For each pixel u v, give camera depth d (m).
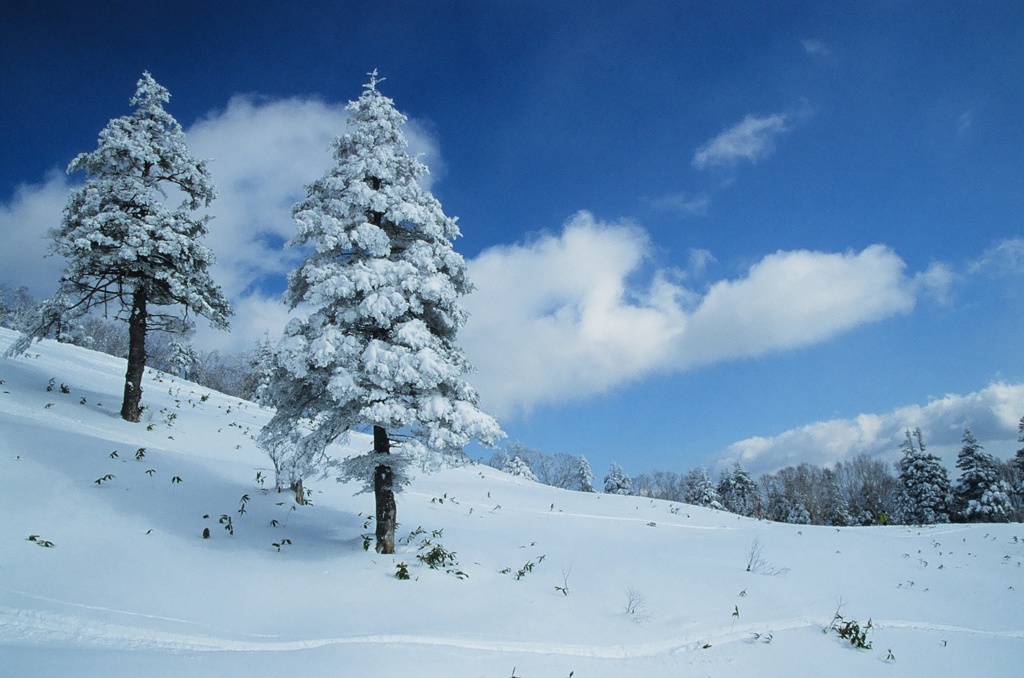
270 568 10.53
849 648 9.91
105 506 11.10
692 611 10.77
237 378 71.81
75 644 6.34
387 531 12.39
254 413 31.05
